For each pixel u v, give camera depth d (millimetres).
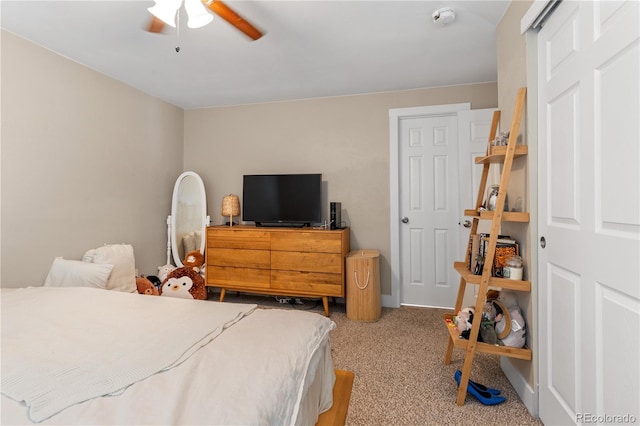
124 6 1920
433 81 3178
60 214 2551
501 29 2033
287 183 3559
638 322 943
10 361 898
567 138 1338
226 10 1564
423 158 3432
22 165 2287
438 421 1597
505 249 1793
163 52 2516
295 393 883
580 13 1228
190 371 860
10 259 2221
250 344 1045
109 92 2986
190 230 3855
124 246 2879
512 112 1842
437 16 1990
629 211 972
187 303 1484
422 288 3467
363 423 1583
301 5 1921
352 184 3574
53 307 1405
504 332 1722
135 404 712
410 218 3482
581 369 1242
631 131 960
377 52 2549
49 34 2240
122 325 1192
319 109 3662
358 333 2734
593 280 1161
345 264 3176
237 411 705
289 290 3250
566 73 1337
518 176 1794
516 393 1831
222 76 3018
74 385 783
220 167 3982
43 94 2416
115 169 3059
